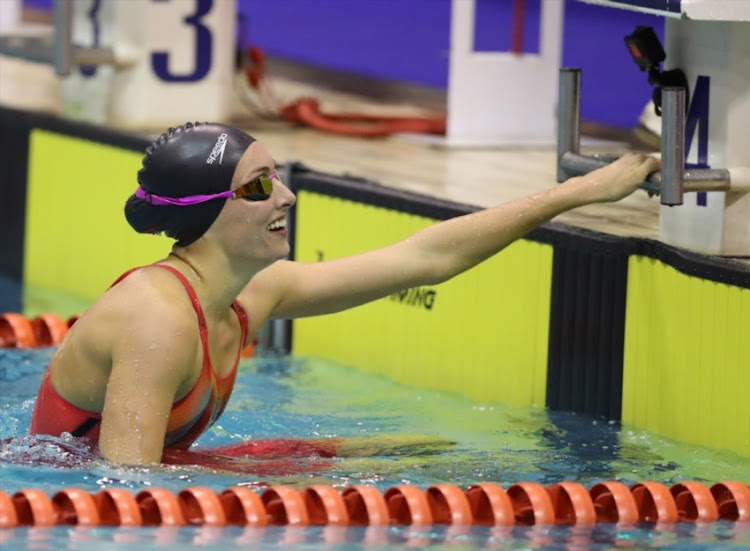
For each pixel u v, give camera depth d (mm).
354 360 17250
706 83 13086
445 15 46406
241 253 10578
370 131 22594
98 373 10555
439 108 26922
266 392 15070
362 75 33094
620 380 14109
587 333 14391
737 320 12555
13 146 22531
